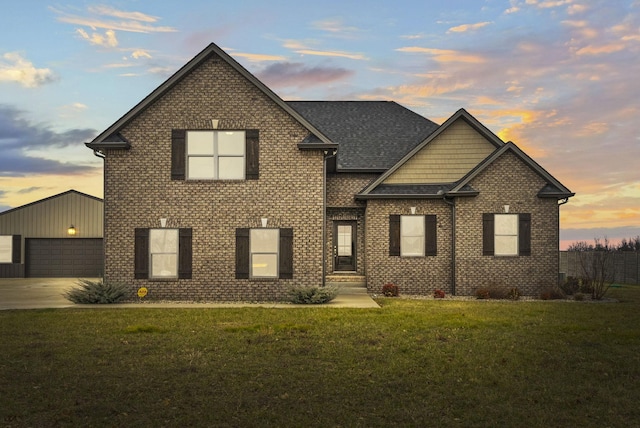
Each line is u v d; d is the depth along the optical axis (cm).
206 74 2080
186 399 844
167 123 2070
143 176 2061
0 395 854
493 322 1501
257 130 2077
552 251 2312
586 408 820
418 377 966
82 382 923
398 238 2373
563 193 2288
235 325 1448
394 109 3003
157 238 2067
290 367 1023
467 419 770
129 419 763
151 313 1667
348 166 2536
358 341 1246
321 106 3033
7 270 3456
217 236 2066
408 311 1725
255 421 758
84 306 1852
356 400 848
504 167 2330
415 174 2491
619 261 3394
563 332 1380
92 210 3534
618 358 1108
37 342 1219
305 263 2064
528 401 848
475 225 2322
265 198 2072
